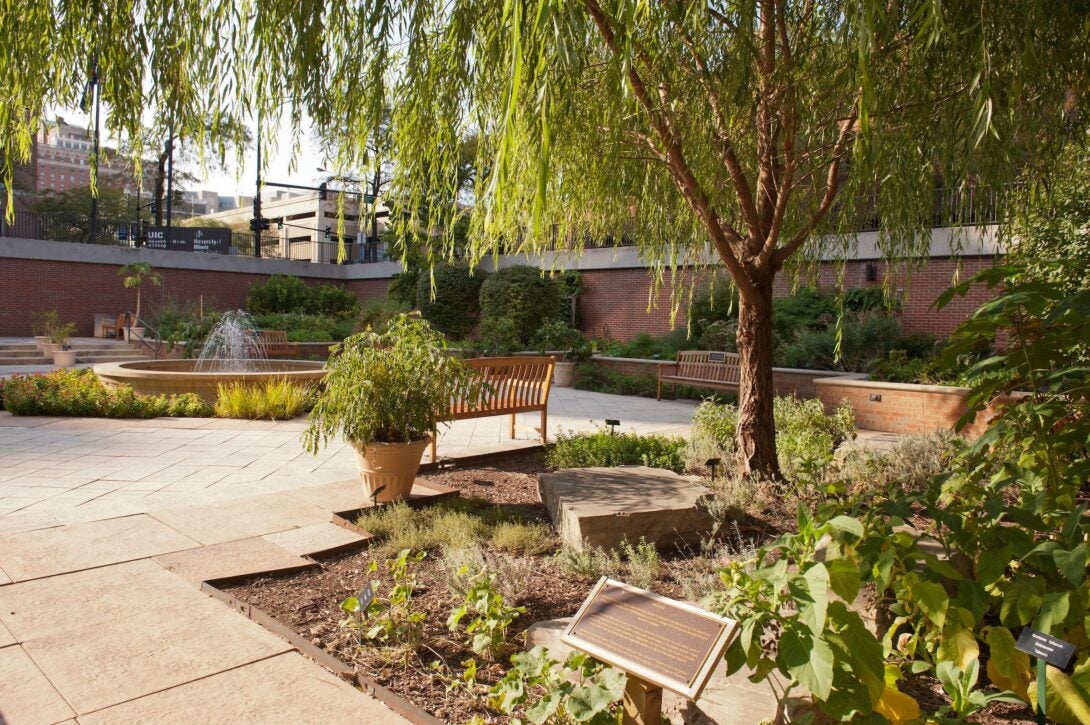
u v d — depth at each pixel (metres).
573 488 5.05
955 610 2.54
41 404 9.90
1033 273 6.17
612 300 21.25
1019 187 5.54
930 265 14.47
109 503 5.57
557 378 17.11
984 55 3.38
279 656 3.14
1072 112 5.17
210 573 4.04
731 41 4.54
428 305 23.77
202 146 3.97
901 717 2.22
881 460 6.04
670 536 4.58
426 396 5.43
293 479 6.50
